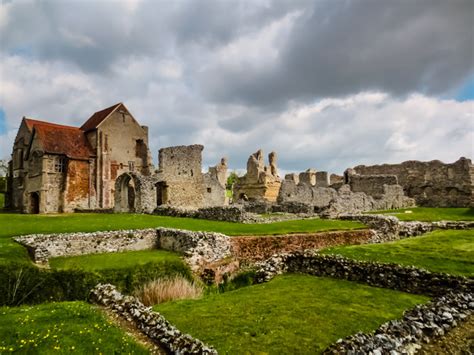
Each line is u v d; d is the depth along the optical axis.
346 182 62.53
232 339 9.78
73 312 10.95
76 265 18.39
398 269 14.55
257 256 22.27
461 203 47.44
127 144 60.94
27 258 18.28
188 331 10.38
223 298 13.47
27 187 54.97
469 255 16.92
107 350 8.84
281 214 36.50
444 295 12.35
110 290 13.48
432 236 22.97
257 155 60.78
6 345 8.66
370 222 30.98
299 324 10.74
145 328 10.40
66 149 53.62
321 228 27.33
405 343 9.27
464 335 10.07
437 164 58.19
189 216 34.25
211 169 69.56
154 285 15.45
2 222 31.27
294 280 16.02
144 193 39.88
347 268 15.92
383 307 12.23
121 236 22.86
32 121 59.47
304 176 66.94
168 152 48.97
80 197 53.66
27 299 16.02
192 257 19.92
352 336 9.18
